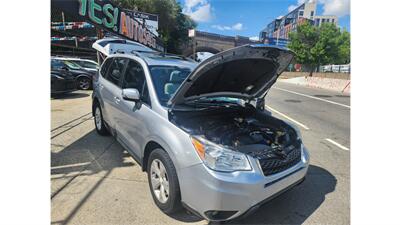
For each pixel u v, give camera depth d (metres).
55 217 2.54
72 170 3.57
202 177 2.21
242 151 2.43
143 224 2.52
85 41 21.11
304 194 3.25
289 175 2.55
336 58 33.97
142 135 2.99
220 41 59.31
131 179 3.38
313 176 3.78
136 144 3.20
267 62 3.27
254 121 3.45
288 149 2.76
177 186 2.46
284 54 3.18
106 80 4.51
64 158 3.96
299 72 37.19
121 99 3.63
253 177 2.24
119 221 2.54
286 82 28.45
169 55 4.34
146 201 2.89
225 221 2.27
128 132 3.43
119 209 2.73
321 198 3.16
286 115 8.40
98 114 5.04
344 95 14.95
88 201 2.84
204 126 2.85
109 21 10.00
